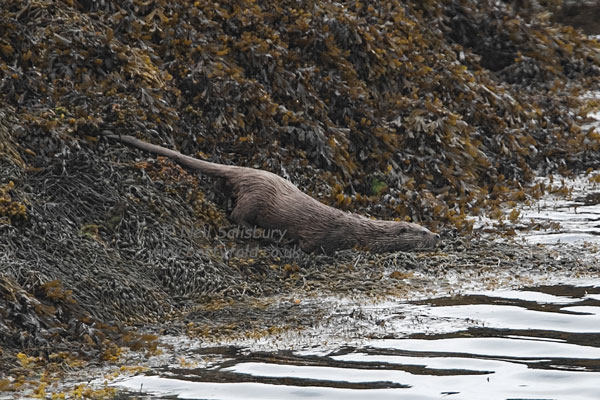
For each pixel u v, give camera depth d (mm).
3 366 24797
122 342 26969
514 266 34938
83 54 39531
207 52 43031
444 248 36875
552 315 29172
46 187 33531
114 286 29891
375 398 22656
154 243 33031
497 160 49469
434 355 25750
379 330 28094
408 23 53156
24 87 37656
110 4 43219
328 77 45594
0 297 26906
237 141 40750
